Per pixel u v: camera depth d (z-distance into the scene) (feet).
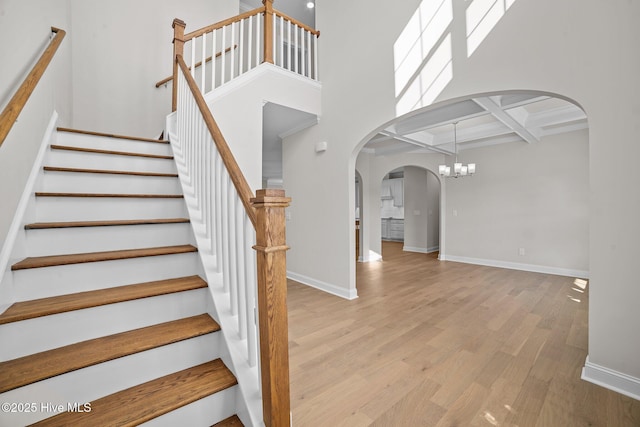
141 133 12.67
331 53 12.57
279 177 33.58
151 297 4.60
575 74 6.21
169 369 4.17
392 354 7.41
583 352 7.45
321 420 5.10
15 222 4.50
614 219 5.75
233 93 10.07
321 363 6.99
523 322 9.45
